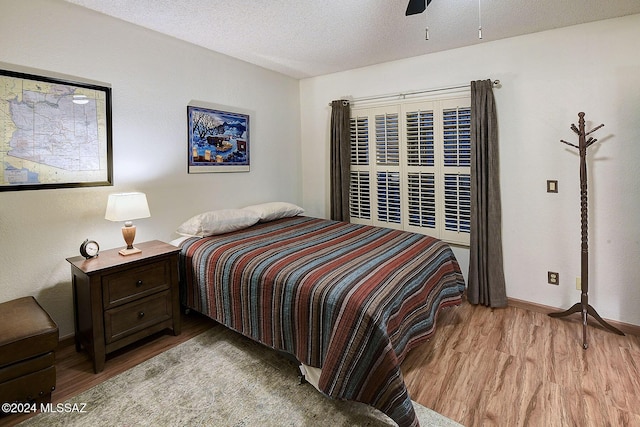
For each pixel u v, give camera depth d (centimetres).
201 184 324
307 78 420
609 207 260
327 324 172
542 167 283
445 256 264
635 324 255
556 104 273
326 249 241
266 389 193
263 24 260
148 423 168
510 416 171
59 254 235
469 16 246
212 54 324
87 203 246
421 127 338
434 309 230
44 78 221
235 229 301
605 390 189
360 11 239
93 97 245
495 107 294
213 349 235
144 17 250
